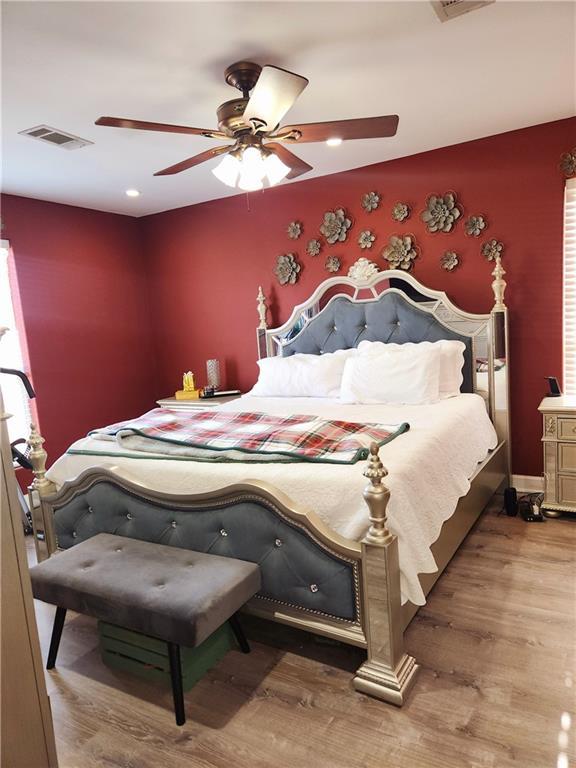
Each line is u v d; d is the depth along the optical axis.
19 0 1.69
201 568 2.02
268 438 2.49
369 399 3.51
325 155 3.66
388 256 3.96
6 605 0.88
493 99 2.82
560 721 1.73
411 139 3.44
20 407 4.20
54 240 4.35
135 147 3.13
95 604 1.94
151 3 1.75
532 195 3.44
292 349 4.38
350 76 2.43
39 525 2.78
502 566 2.74
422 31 2.05
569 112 3.12
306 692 1.95
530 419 3.67
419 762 1.61
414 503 2.06
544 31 2.10
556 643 2.12
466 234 3.69
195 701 1.94
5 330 0.91
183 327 5.16
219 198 4.70
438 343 3.61
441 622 2.30
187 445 2.58
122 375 5.00
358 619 1.94
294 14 1.88
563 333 3.49
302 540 1.99
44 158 3.22
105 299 4.82
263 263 4.59
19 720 0.90
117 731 1.83
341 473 2.07
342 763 1.63
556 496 3.25
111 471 2.42
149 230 5.19
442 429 2.68
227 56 2.15
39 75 2.22
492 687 1.90
